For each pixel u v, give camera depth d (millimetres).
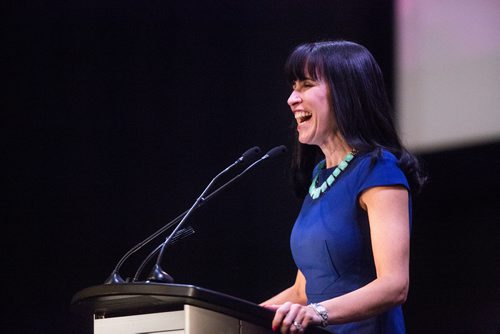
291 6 10227
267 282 10141
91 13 10680
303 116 5684
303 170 6129
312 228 5387
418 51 9078
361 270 5219
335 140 5676
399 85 9156
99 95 10656
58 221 10469
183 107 10617
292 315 4340
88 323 10281
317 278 5332
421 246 8969
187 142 10562
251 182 10289
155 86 10680
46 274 10398
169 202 10500
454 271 8758
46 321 10320
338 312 4531
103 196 10523
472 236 8672
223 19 10586
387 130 5562
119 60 10719
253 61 10453
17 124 10531
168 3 10695
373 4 9484
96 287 4363
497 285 8492
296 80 5707
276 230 10164
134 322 4605
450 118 8812
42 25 10617
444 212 8859
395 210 5098
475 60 8672
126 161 10594
